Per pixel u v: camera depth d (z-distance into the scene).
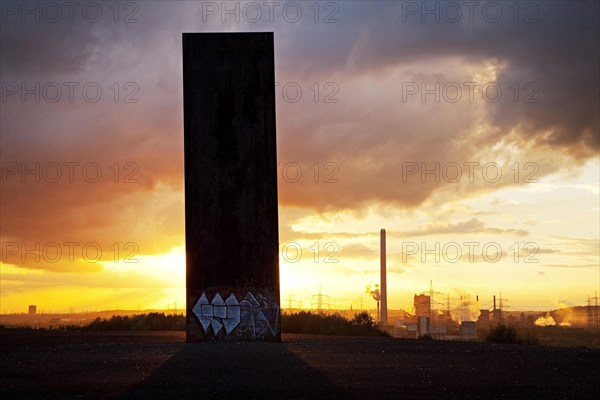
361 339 42.47
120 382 19.45
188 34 38.50
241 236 38.28
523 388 17.53
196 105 38.47
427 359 26.39
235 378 20.03
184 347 34.19
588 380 19.23
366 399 15.77
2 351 32.31
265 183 38.38
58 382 19.58
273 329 38.12
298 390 17.33
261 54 38.62
